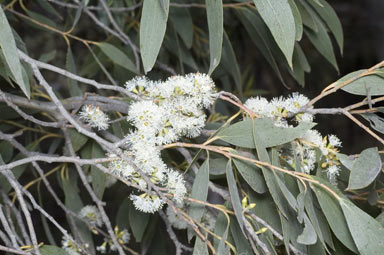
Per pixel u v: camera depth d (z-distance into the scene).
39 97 0.84
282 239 0.54
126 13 0.93
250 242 0.57
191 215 0.57
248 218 0.58
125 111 0.68
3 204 0.77
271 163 0.57
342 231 0.55
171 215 0.67
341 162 0.56
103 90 0.99
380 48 1.58
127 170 0.56
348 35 1.60
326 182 0.55
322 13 0.75
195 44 0.99
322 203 0.55
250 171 0.57
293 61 0.80
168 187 0.56
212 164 0.61
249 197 0.59
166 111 0.56
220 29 0.55
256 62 1.38
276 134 0.56
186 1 0.94
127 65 0.77
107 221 0.63
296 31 0.59
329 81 1.36
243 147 0.58
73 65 0.78
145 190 0.55
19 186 0.60
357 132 1.64
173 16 0.84
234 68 0.84
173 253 0.90
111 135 0.69
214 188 0.60
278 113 0.58
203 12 0.97
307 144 0.57
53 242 0.76
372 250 0.53
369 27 1.59
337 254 0.59
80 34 1.11
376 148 0.54
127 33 0.93
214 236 0.57
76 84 0.78
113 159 0.56
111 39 0.88
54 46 1.23
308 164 0.58
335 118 1.64
